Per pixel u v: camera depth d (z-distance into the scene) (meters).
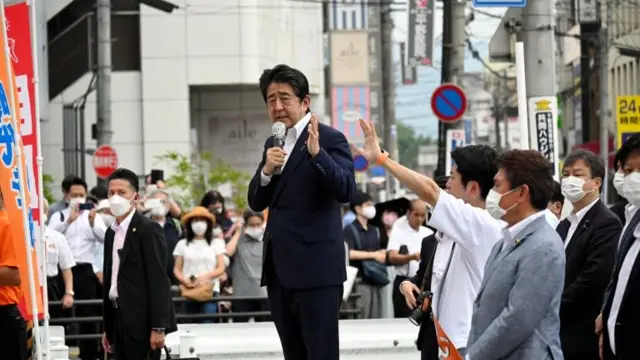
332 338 9.78
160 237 12.51
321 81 53.06
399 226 18.00
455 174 9.32
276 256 9.73
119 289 12.41
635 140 9.34
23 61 10.93
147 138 48.47
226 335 14.75
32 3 10.87
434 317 8.77
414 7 35.31
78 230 18.61
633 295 9.38
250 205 10.01
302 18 52.22
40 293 10.71
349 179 9.58
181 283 17.94
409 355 14.05
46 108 44.47
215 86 49.38
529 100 17.80
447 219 8.87
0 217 10.13
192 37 48.62
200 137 50.59
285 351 10.02
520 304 7.70
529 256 7.80
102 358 17.52
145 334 12.40
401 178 8.89
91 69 47.59
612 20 44.34
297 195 9.69
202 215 18.11
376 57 50.91
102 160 30.92
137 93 48.53
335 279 9.73
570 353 10.86
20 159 10.13
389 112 48.12
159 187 20.42
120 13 48.44
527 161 7.92
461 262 9.29
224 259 18.22
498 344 7.70
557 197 11.91
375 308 18.97
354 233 19.06
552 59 18.16
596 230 10.86
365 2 50.62
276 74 9.72
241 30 48.44
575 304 10.83
